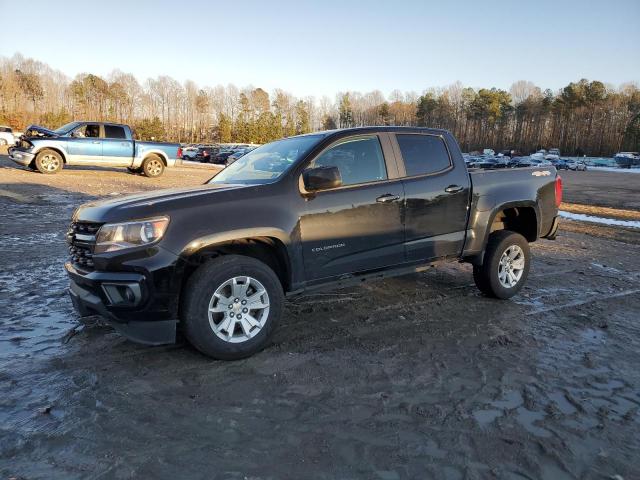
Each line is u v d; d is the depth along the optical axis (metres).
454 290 5.63
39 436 2.61
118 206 3.48
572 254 8.09
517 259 5.36
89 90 88.50
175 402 2.99
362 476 2.37
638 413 3.04
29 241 7.37
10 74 81.06
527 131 114.62
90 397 3.02
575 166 62.28
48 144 16.16
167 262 3.30
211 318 3.47
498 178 5.20
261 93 103.12
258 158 4.60
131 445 2.55
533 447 2.64
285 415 2.89
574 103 108.38
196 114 105.94
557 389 3.33
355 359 3.69
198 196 3.59
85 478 2.29
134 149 17.55
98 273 3.33
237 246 3.78
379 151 4.43
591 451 2.62
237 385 3.23
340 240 4.06
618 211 15.21
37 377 3.26
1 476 2.28
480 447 2.63
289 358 3.68
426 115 114.31
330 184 3.83
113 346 3.79
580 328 4.54
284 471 2.39
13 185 13.58
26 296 4.89
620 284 6.20
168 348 3.79
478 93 113.19
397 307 4.96
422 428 2.79
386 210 4.30
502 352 3.92
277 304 3.72
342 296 5.30
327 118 116.19
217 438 2.64
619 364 3.78
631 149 100.25
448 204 4.74
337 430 2.75
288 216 3.78
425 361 3.70
